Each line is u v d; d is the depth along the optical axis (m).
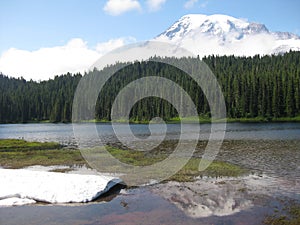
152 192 14.73
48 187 14.66
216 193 14.16
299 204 12.32
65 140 40.41
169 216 11.55
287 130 48.28
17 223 11.24
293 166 19.75
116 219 11.44
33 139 43.44
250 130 48.47
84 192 14.21
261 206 12.23
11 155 26.73
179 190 14.88
